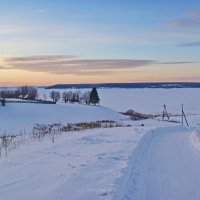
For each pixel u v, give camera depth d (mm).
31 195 8336
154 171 11672
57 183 9453
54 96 150250
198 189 9508
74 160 12836
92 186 9141
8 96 132375
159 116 95625
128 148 16375
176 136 24625
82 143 18219
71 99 142750
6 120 73875
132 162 12922
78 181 9641
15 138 21797
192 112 118000
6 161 12742
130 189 9234
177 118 85438
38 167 11539
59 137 21953
